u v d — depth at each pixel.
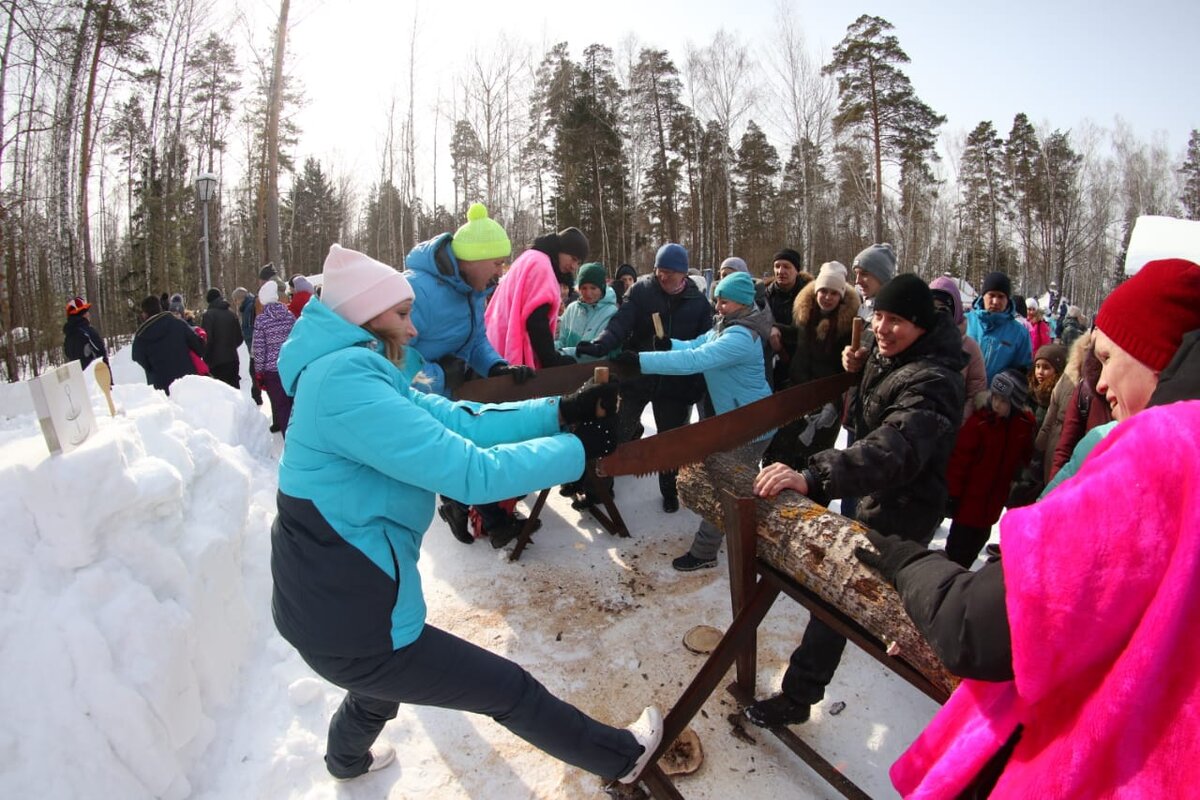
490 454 1.67
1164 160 46.31
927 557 1.29
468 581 3.48
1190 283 1.04
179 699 2.03
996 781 1.14
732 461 2.33
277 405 6.23
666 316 4.29
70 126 15.30
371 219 49.81
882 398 2.23
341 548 1.66
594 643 2.97
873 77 27.41
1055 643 0.90
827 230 35.19
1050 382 3.97
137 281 19.78
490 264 3.43
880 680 2.71
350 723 2.04
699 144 32.31
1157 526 0.84
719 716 2.52
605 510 4.28
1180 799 0.80
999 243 41.81
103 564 1.94
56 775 1.72
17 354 9.51
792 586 1.94
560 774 2.27
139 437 2.31
